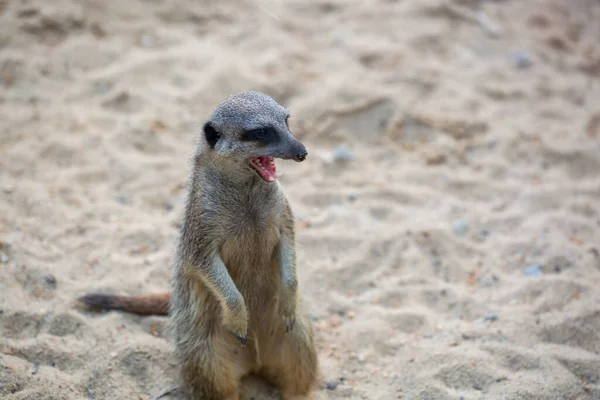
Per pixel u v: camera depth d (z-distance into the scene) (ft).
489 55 28.76
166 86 25.38
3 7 27.04
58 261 17.89
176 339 14.90
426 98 25.81
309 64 27.12
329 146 23.89
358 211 20.75
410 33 29.09
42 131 22.65
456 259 18.95
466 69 27.66
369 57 27.50
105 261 18.19
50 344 15.30
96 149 22.27
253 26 29.01
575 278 17.88
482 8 31.45
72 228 19.11
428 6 30.53
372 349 16.16
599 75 28.45
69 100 24.23
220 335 14.78
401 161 23.27
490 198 21.67
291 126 24.13
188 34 28.22
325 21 29.91
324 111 24.62
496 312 16.94
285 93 25.43
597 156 23.13
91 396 14.39
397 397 14.71
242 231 14.12
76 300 16.65
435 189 22.00
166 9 29.12
